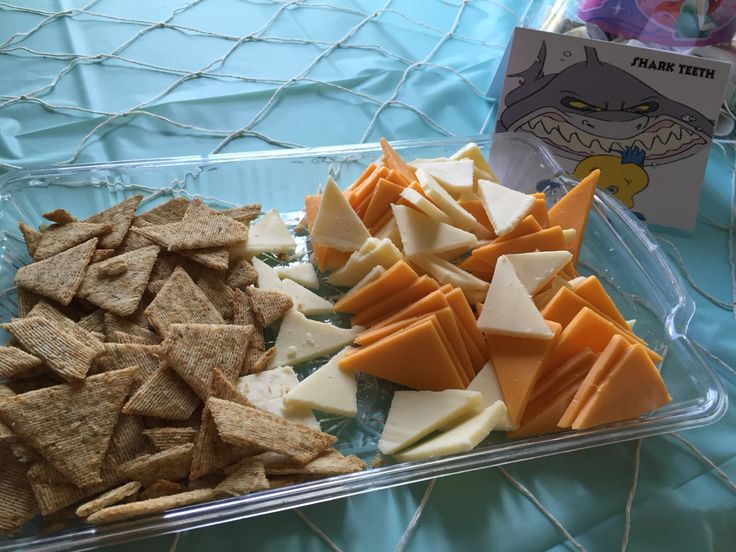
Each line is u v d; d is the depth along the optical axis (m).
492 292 0.77
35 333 0.68
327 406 0.73
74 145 1.01
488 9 1.33
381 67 1.19
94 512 0.59
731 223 1.01
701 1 0.94
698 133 0.94
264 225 0.89
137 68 1.13
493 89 1.14
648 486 0.71
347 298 0.81
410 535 0.66
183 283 0.77
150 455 0.63
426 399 0.73
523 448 0.69
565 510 0.69
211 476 0.66
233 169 0.97
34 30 1.15
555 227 0.82
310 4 1.29
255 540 0.64
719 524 0.70
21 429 0.61
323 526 0.65
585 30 1.00
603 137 0.97
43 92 1.06
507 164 1.01
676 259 0.96
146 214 0.85
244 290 0.82
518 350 0.74
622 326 0.80
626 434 0.71
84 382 0.65
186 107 1.08
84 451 0.62
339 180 0.99
